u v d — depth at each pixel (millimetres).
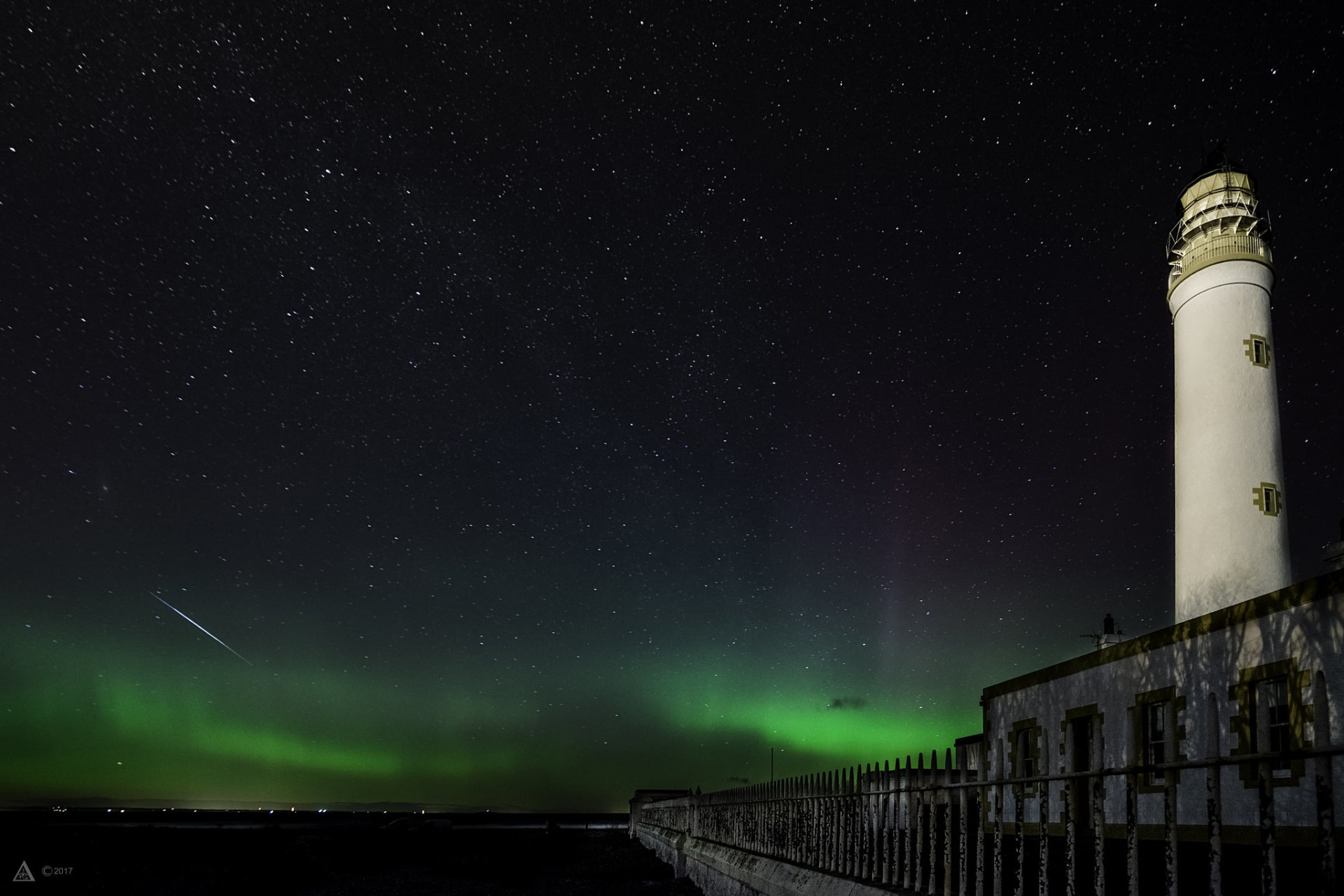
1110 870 12094
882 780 10516
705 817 22344
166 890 24453
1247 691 12938
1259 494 22656
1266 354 23953
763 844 15773
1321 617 11656
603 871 29688
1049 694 18766
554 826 59562
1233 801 12969
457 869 31969
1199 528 23406
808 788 13383
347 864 34750
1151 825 14906
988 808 20250
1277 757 4520
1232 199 25031
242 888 25594
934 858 8836
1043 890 7043
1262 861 4586
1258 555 22234
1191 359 24875
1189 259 25500
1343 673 11180
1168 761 5621
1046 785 7145
